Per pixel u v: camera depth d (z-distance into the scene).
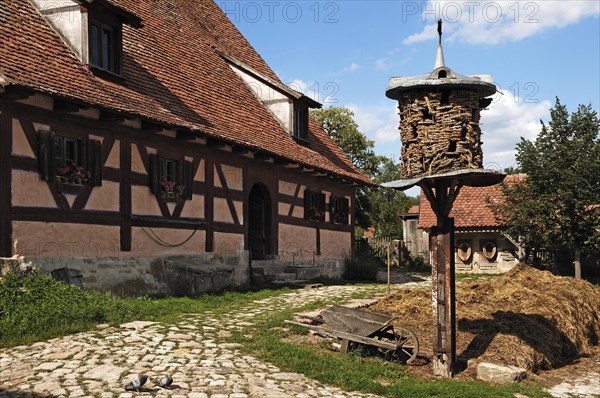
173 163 13.91
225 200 15.71
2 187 9.61
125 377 6.68
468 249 25.41
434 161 8.17
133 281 12.34
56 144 10.70
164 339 8.34
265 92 19.42
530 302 11.66
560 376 8.87
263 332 9.25
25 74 9.77
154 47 15.73
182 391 6.36
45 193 10.42
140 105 12.27
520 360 8.65
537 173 19.89
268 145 16.64
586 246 19.88
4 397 5.96
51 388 6.23
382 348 8.77
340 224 22.64
